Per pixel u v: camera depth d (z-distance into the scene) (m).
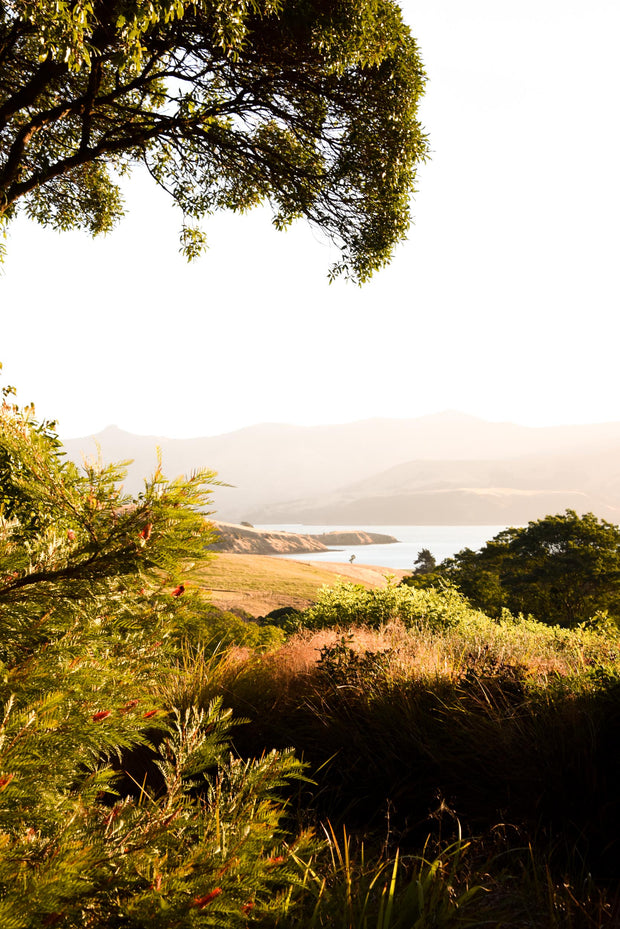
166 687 4.06
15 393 2.59
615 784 3.36
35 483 1.57
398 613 8.57
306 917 2.09
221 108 8.13
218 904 1.28
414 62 8.06
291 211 9.20
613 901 2.71
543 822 3.31
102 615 1.52
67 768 1.38
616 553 33.16
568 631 7.68
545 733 3.78
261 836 1.51
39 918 1.10
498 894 2.72
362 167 8.48
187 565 1.59
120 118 8.13
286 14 6.82
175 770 1.67
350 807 3.64
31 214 10.38
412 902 2.13
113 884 1.25
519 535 36.69
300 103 8.20
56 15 4.64
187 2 5.68
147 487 1.53
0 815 1.25
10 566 1.40
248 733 4.15
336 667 4.80
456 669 4.97
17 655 1.42
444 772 3.74
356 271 9.24
